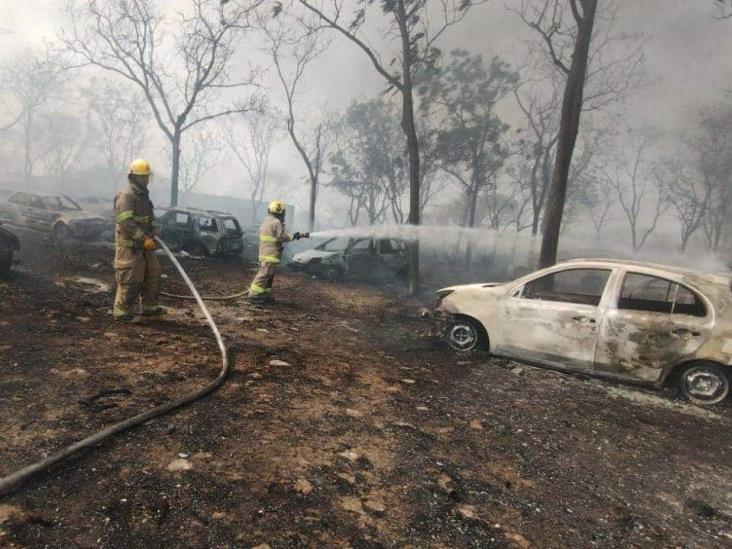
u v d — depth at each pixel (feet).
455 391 15.99
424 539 8.06
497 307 20.27
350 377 16.11
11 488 7.89
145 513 7.74
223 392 13.20
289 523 8.00
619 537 8.77
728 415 15.70
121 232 18.37
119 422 10.64
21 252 35.40
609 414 15.15
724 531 9.27
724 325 16.15
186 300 25.91
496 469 10.91
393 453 11.04
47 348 14.60
